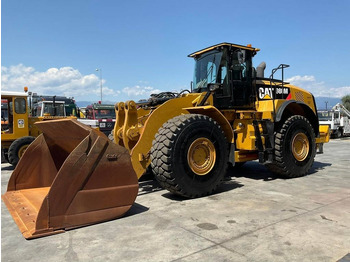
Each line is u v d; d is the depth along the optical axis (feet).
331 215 12.24
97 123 48.08
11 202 13.19
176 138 14.25
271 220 11.75
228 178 20.07
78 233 10.68
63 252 9.29
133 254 9.10
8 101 28.78
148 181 19.57
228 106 18.67
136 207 13.67
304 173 20.58
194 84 20.27
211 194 15.80
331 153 35.42
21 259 8.91
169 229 10.97
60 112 46.75
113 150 11.82
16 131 27.84
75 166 10.98
